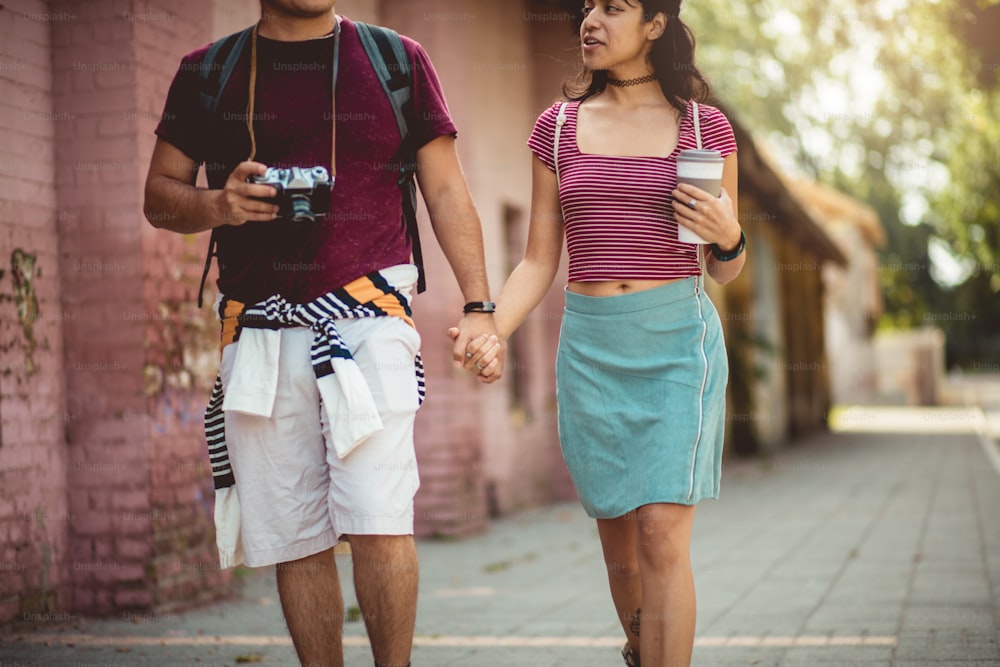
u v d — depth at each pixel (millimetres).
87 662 4641
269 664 4602
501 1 10148
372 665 4531
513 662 4621
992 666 4332
